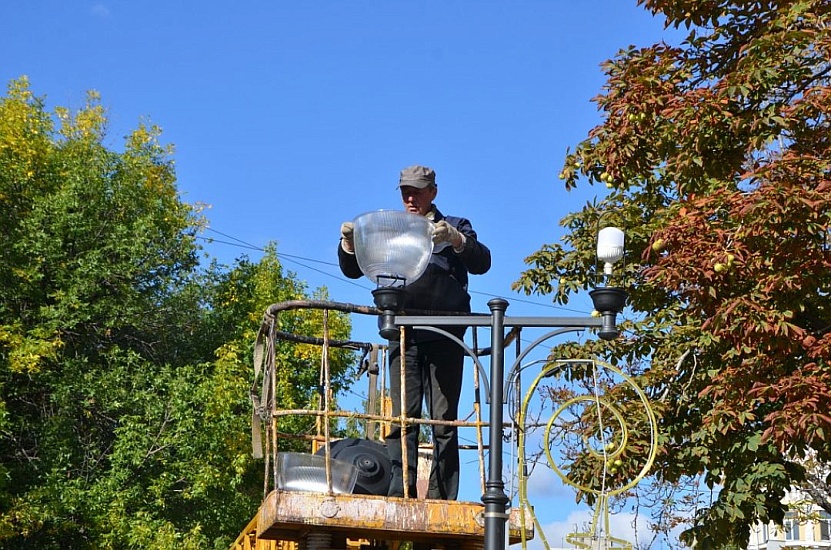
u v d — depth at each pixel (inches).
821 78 468.1
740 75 450.0
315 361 1024.9
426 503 256.5
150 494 927.7
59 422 914.1
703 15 506.3
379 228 269.1
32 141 1022.4
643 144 488.7
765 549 1460.4
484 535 252.5
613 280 325.4
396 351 285.3
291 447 960.3
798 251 424.2
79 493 887.7
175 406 932.0
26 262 961.5
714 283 440.5
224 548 909.2
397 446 278.5
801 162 421.1
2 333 893.8
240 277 1099.3
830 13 455.5
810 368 415.5
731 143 473.7
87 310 958.4
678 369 519.8
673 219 464.1
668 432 515.2
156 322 1059.3
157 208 1059.3
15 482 912.9
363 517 251.9
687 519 731.4
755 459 476.7
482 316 270.1
